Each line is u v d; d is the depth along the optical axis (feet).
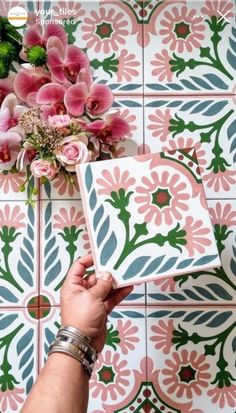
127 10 2.81
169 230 2.13
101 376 2.70
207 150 2.77
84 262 2.24
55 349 1.90
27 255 2.75
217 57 2.80
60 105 2.62
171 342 2.71
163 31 2.81
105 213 2.14
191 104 2.78
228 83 2.79
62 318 2.04
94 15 2.81
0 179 2.78
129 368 2.70
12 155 2.65
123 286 2.08
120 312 2.73
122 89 2.79
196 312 2.71
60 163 2.56
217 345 2.70
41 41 2.66
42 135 2.50
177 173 2.17
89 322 1.94
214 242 2.11
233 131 2.77
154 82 2.79
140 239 2.12
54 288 2.74
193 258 2.10
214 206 2.74
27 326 2.72
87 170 2.17
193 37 2.81
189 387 2.68
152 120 2.78
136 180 2.16
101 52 2.80
